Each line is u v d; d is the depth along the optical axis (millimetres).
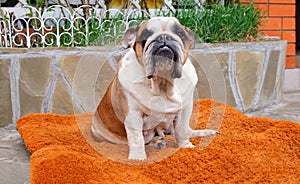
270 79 2562
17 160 1522
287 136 1546
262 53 2459
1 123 2012
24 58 2012
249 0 2871
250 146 1461
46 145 1502
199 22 2398
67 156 1271
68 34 2215
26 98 2037
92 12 2379
